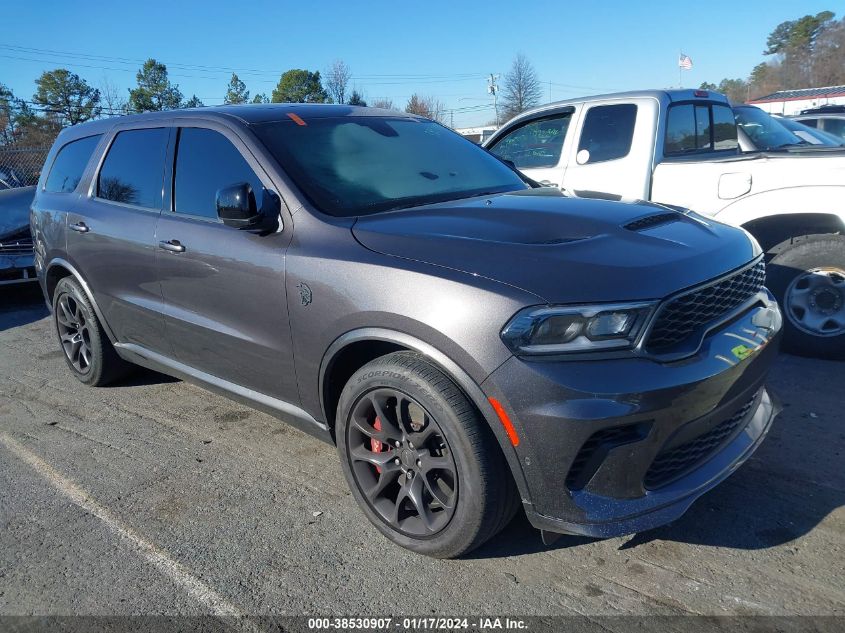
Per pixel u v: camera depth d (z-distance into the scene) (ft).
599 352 7.72
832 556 8.78
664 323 8.00
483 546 9.43
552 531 8.13
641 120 18.28
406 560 9.26
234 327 11.21
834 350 15.10
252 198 10.09
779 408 10.55
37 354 19.83
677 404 7.84
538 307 7.74
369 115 13.32
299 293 9.85
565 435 7.64
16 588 9.12
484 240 8.83
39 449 13.26
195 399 15.43
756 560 8.80
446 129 14.49
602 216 9.69
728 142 21.26
